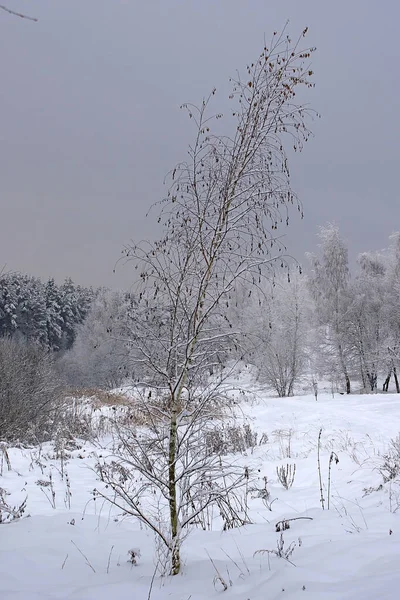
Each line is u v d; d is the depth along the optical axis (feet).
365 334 108.78
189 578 10.92
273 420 52.54
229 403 12.60
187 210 12.64
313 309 109.19
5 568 11.48
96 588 10.19
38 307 206.08
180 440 12.25
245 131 12.64
